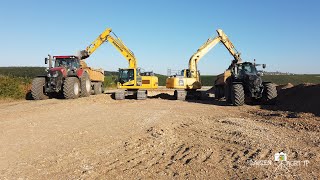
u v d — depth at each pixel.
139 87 18.25
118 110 11.95
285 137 6.75
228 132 7.39
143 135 7.23
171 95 21.70
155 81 18.75
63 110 11.78
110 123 8.83
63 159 5.35
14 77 19.25
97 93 21.20
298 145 6.04
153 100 17.28
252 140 6.46
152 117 9.88
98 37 21.23
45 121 9.12
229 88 15.77
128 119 9.53
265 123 8.70
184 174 4.63
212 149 5.95
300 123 8.45
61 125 8.47
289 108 12.34
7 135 7.16
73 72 17.50
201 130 7.78
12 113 10.88
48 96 17.11
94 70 20.86
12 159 5.34
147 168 4.93
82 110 11.85
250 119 9.69
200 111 12.03
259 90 14.30
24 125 8.43
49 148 6.05
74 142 6.54
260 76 15.11
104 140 6.73
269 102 14.23
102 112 11.29
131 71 18.27
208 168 4.87
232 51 20.50
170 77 19.72
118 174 4.66
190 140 6.72
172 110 12.11
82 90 18.00
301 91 15.06
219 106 14.16
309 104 12.13
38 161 5.23
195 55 20.28
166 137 6.96
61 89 16.69
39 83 16.17
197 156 5.51
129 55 21.19
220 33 20.50
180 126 8.41
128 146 6.23
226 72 17.58
